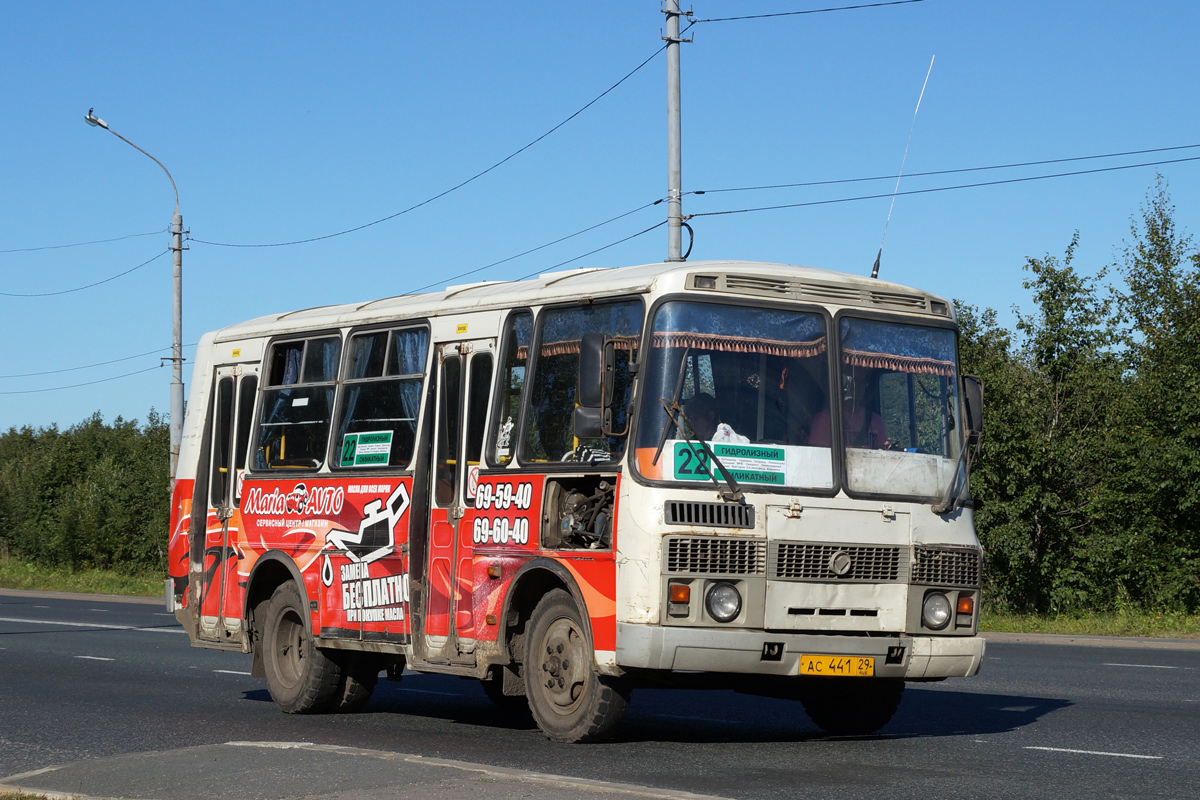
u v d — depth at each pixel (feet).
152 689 51.16
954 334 33.78
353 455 39.42
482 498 34.58
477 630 34.24
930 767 29.27
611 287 32.04
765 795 25.41
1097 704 43.96
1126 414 103.04
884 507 31.27
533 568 32.48
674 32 67.82
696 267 31.22
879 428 32.01
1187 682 52.08
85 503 212.43
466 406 35.81
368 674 41.47
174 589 46.39
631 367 30.30
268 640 42.27
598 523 31.09
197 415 46.65
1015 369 111.55
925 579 31.48
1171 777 28.12
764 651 29.63
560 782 24.57
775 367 31.24
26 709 43.83
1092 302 115.34
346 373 40.40
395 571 37.11
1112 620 93.45
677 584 29.22
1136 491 101.71
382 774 25.68
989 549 104.42
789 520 30.25
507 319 35.04
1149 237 149.59
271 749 28.81
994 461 106.52
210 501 45.47
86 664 62.85
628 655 29.30
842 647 30.27
